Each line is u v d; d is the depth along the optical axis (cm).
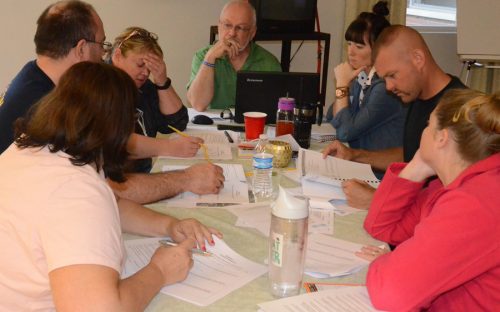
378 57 204
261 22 367
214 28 386
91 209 97
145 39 234
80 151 103
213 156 220
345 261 132
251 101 267
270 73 263
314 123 280
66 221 96
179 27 407
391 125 262
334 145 228
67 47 180
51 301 104
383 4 306
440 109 126
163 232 144
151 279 111
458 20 416
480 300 115
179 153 216
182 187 174
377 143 266
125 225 145
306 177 188
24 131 110
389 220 149
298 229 114
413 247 111
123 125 107
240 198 174
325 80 394
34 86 178
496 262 110
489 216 108
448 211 112
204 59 314
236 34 312
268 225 153
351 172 202
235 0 319
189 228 140
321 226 155
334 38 451
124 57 228
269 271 120
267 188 184
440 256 109
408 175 148
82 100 103
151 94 255
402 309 109
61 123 103
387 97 255
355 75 282
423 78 204
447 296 120
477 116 116
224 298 114
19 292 101
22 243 99
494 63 432
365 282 122
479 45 414
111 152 108
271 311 107
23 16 371
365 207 171
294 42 445
